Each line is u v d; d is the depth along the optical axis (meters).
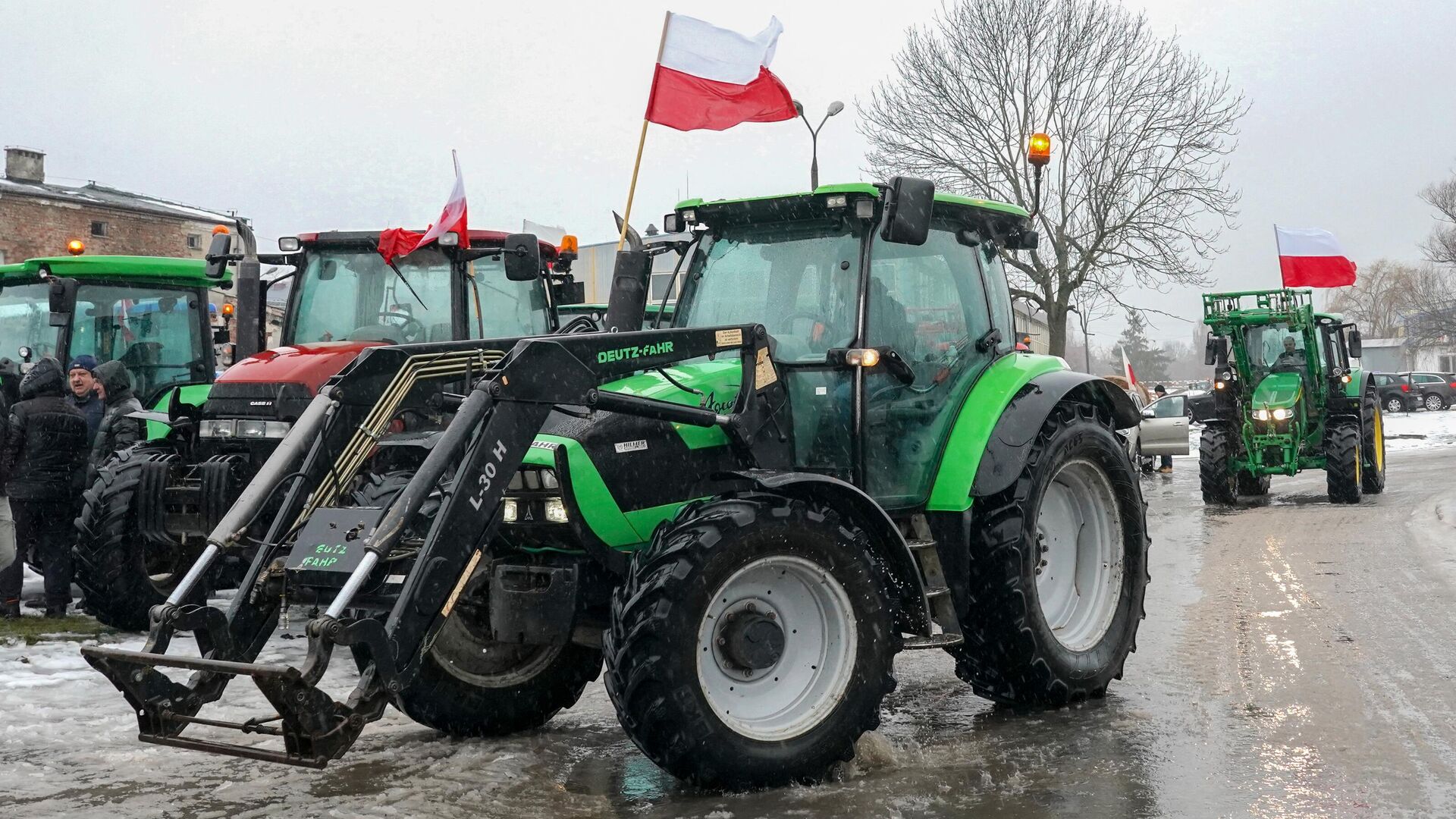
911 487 4.92
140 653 3.54
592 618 4.54
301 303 7.82
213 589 4.61
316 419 4.06
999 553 4.99
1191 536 11.55
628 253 5.38
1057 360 5.72
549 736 4.85
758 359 4.60
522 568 4.33
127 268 9.12
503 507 3.98
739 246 5.18
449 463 3.74
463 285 7.68
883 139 28.50
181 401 8.19
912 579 4.48
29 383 7.57
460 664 4.78
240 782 4.16
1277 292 14.81
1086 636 5.39
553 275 8.64
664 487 4.38
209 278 8.77
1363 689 5.26
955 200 5.28
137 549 7.27
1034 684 5.04
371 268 7.76
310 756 3.40
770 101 5.99
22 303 9.32
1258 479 15.70
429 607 3.62
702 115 5.89
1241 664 5.85
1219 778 4.05
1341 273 14.85
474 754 4.55
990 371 5.34
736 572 3.97
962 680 5.65
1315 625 6.77
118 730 4.89
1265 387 14.70
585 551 4.29
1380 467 15.61
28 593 9.09
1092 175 27.59
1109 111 27.59
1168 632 6.72
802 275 4.96
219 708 5.27
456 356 4.32
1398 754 4.29
